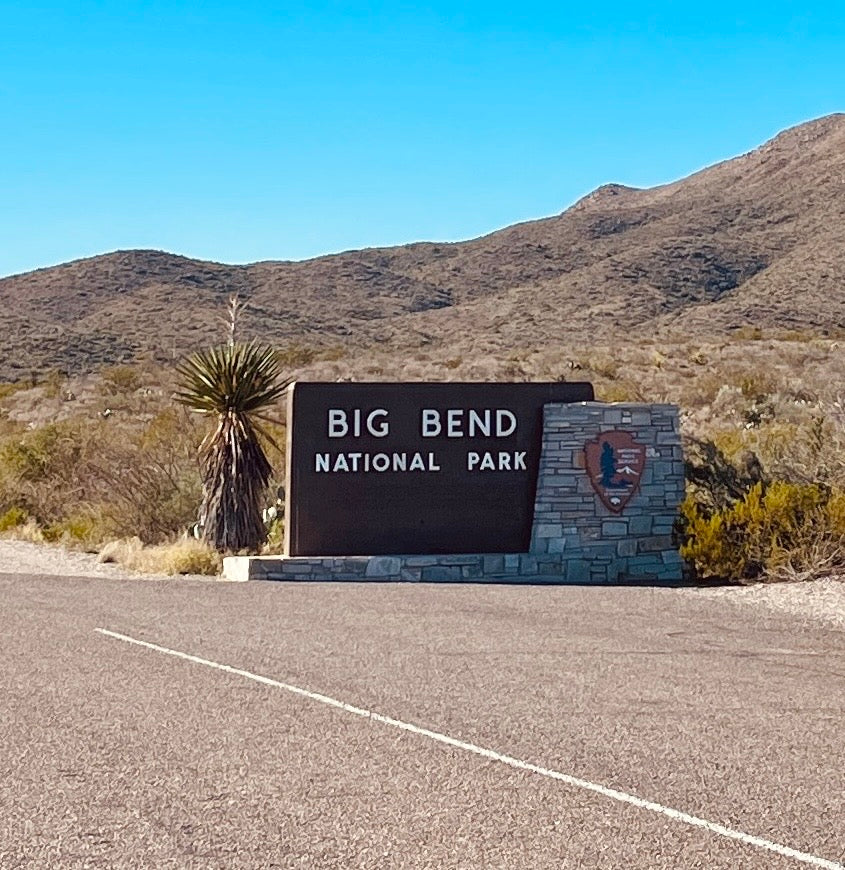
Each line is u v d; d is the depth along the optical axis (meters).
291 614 14.93
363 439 19.84
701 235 120.38
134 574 20.41
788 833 6.86
